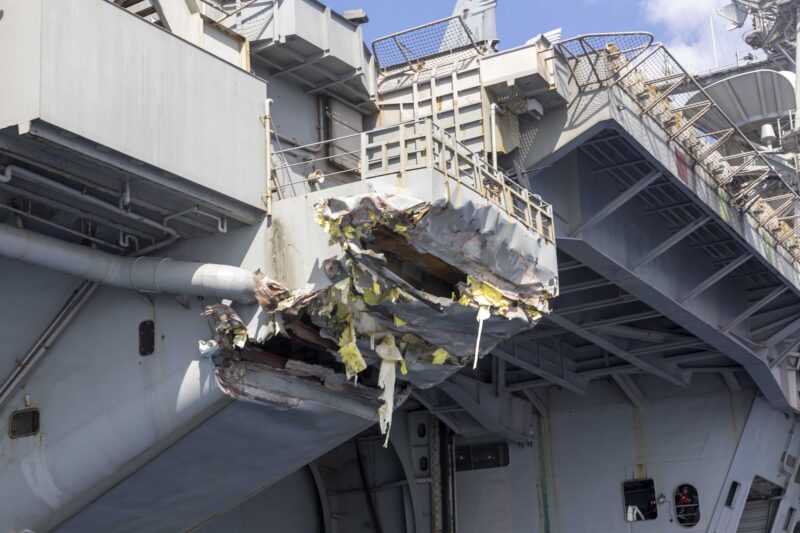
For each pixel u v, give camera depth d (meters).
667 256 33.19
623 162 29.53
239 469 22.27
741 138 31.69
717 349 37.09
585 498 42.56
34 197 18.97
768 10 53.31
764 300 36.41
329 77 26.52
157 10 21.28
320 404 21.72
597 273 32.81
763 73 47.16
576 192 28.92
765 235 34.69
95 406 21.06
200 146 19.67
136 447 20.78
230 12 26.14
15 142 17.48
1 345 21.27
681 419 42.03
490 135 27.14
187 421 20.36
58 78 17.44
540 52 27.11
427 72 28.86
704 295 35.28
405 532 42.34
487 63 27.47
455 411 40.94
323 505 41.69
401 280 19.80
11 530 21.58
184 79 19.62
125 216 19.81
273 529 39.34
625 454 42.53
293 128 26.25
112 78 18.33
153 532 22.98
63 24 17.66
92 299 21.55
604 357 40.25
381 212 19.30
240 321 19.80
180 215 20.11
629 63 27.44
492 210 20.94
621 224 30.83
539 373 38.47
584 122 27.16
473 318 21.34
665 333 37.12
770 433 42.09
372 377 23.38
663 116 29.33
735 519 40.97
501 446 43.72
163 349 20.61
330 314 20.52
